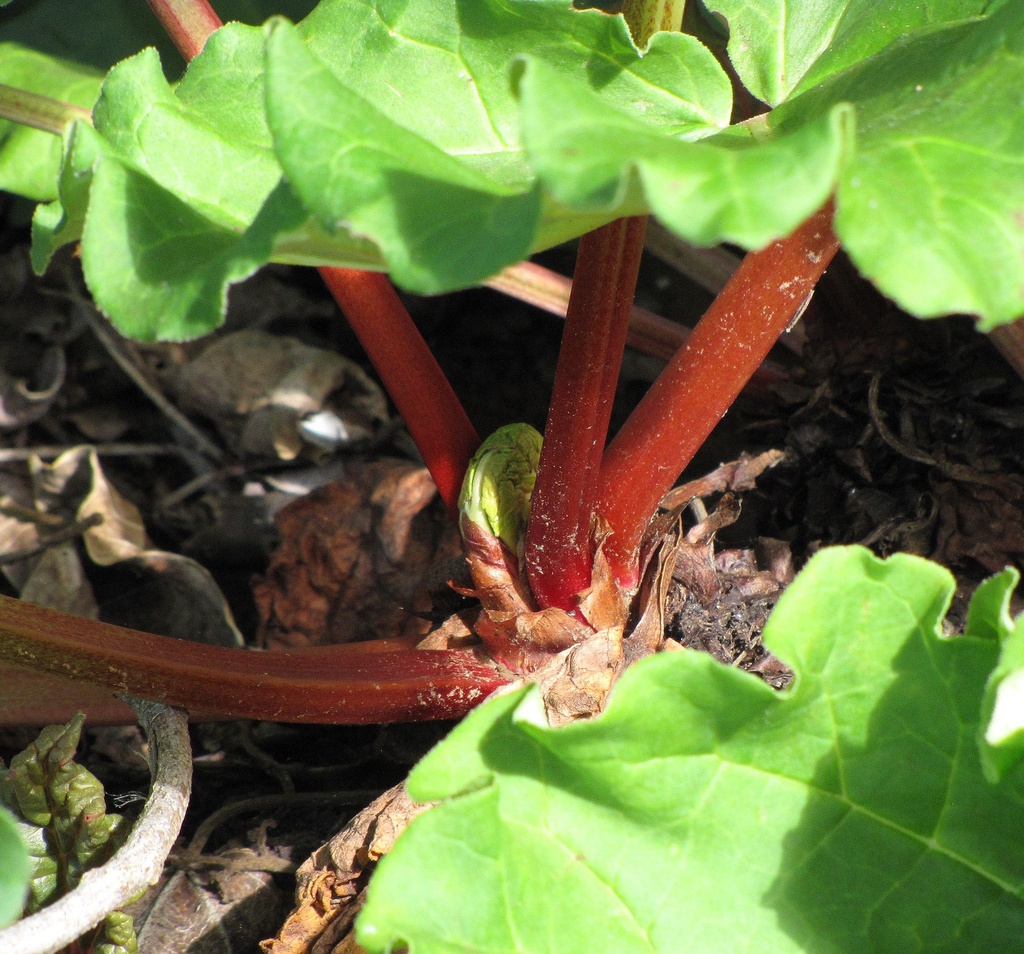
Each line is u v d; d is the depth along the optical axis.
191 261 0.33
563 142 0.28
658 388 0.40
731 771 0.34
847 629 0.34
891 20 0.40
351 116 0.31
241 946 0.43
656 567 0.42
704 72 0.41
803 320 0.53
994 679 0.32
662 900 0.34
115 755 0.49
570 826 0.34
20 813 0.40
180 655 0.40
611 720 0.33
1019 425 0.47
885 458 0.48
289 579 0.53
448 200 0.30
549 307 0.53
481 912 0.32
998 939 0.34
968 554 0.45
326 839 0.46
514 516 0.42
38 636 0.39
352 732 0.50
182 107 0.39
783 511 0.49
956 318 0.51
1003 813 0.34
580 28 0.40
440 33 0.41
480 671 0.42
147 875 0.37
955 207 0.29
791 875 0.34
